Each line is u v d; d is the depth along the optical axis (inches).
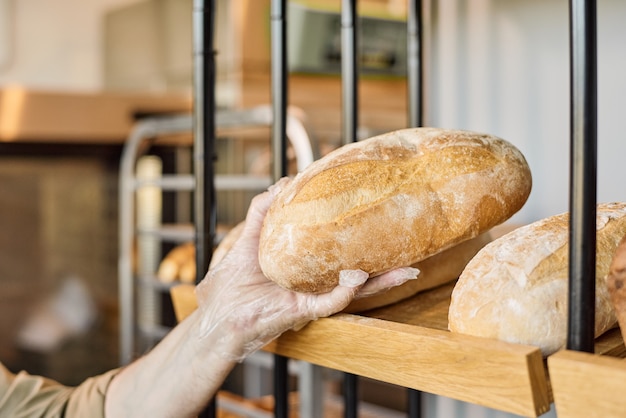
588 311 18.2
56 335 97.7
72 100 96.1
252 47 91.0
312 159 62.4
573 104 18.2
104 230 100.2
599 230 22.1
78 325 98.5
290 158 69.5
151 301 95.8
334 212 21.4
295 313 23.0
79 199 98.6
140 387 29.8
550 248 20.4
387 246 21.5
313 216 21.5
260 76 91.8
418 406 34.0
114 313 100.0
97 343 99.7
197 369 26.9
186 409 28.1
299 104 92.8
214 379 26.8
